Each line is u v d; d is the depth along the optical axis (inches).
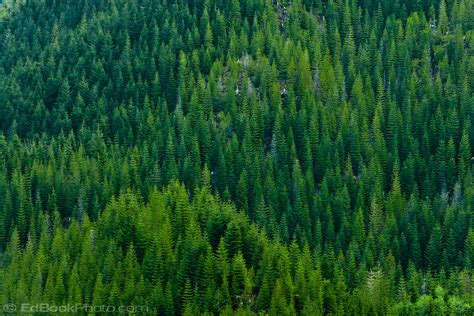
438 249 7096.5
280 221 7278.5
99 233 6776.6
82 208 7445.9
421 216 7396.7
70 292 6102.4
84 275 6294.3
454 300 6437.0
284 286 6067.9
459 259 7037.4
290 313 5880.9
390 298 6432.1
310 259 6530.5
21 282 6190.9
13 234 6939.0
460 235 7224.4
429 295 6510.8
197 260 6230.3
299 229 7126.0
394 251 7081.7
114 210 6993.1
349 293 6368.1
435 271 6914.4
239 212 7317.9
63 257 6456.7
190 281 6166.3
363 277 6594.5
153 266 6264.8
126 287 6058.1
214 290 6008.9
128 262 6333.7
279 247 6481.3
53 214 7445.9
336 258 7007.9
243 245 6481.3
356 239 7126.0
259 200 7406.5
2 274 6412.4
